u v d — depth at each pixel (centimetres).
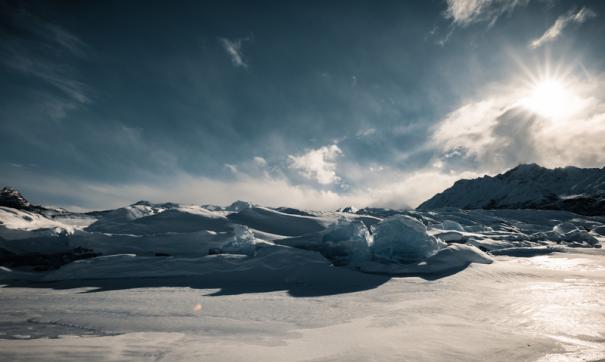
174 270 1794
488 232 5153
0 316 1016
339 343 725
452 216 8638
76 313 1045
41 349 677
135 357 633
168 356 637
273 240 2548
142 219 3095
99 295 1345
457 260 1944
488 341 746
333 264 1977
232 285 1555
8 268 1947
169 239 2389
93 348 686
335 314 1018
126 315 1012
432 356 649
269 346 704
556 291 1362
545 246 3547
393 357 639
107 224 2930
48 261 2116
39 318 987
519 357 657
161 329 858
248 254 2097
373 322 923
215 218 3209
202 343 727
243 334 806
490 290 1388
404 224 2112
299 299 1245
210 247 2316
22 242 2316
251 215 3422
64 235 2469
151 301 1215
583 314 1002
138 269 1812
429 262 1911
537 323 906
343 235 2214
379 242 2088
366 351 670
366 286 1505
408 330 831
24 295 1380
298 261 1809
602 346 724
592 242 4353
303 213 4747
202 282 1627
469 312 1031
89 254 2212
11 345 705
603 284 1526
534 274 1744
